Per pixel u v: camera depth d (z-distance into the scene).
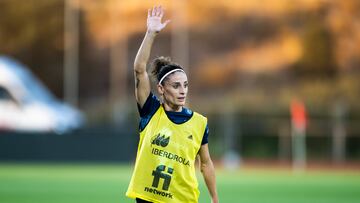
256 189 67.38
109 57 161.38
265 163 127.38
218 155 123.00
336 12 162.25
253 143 128.50
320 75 159.75
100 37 161.25
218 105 130.62
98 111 137.62
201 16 165.38
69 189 63.31
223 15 165.62
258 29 164.88
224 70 161.62
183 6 152.88
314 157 127.62
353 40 161.38
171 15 150.38
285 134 128.25
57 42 164.12
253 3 165.62
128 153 103.50
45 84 164.00
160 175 23.34
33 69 164.12
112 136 103.06
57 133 102.00
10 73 113.75
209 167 24.36
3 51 163.38
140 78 23.92
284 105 130.12
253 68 161.50
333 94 151.38
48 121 112.06
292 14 164.38
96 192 60.31
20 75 115.44
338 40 161.38
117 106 126.06
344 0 162.75
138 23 159.75
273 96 144.88
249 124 128.38
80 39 160.25
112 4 159.75
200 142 23.88
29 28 164.12
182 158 23.47
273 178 86.19
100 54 161.62
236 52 163.75
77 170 90.88
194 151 23.67
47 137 102.06
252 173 98.44
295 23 164.00
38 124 111.94
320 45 160.25
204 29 164.75
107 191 61.41
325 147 127.75
